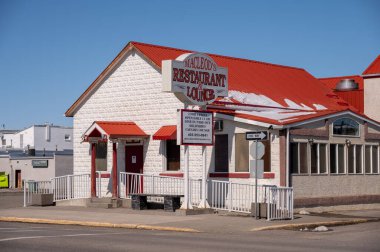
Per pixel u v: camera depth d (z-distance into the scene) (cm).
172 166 3009
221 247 1595
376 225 2359
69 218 2434
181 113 2483
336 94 4056
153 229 2164
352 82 4266
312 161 2880
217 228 2134
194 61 2567
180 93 2508
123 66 3198
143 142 3095
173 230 2130
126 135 2977
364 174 3159
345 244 1694
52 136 8794
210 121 2578
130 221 2309
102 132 2942
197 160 2905
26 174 6919
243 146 2794
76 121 3372
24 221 2470
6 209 2917
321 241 1777
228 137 2845
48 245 1630
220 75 2672
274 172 2727
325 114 2925
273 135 2742
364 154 3169
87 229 2156
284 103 3372
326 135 2948
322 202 2900
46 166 6806
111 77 3247
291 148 2756
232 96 3156
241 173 2777
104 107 3262
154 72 3072
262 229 2127
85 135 3019
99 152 3262
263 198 2588
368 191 3175
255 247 1598
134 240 1762
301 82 3906
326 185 2933
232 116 2816
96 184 3192
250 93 3309
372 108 3853
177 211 2556
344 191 3031
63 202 3117
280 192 2439
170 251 1510
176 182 2934
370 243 1725
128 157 3158
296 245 1658
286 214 2425
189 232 2081
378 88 3834
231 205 2664
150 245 1636
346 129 3073
